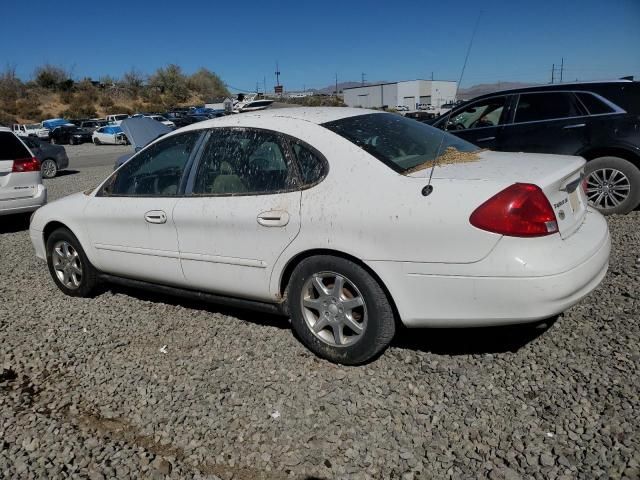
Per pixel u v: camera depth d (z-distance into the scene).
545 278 2.92
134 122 9.98
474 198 3.02
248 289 3.86
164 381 3.56
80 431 3.09
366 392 3.24
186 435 3.00
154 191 4.39
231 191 3.88
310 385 3.37
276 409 3.15
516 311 2.99
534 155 3.82
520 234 2.94
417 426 2.92
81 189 13.32
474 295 3.04
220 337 4.11
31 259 6.76
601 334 3.63
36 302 5.15
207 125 4.16
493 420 2.91
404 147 3.67
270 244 3.64
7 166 8.40
